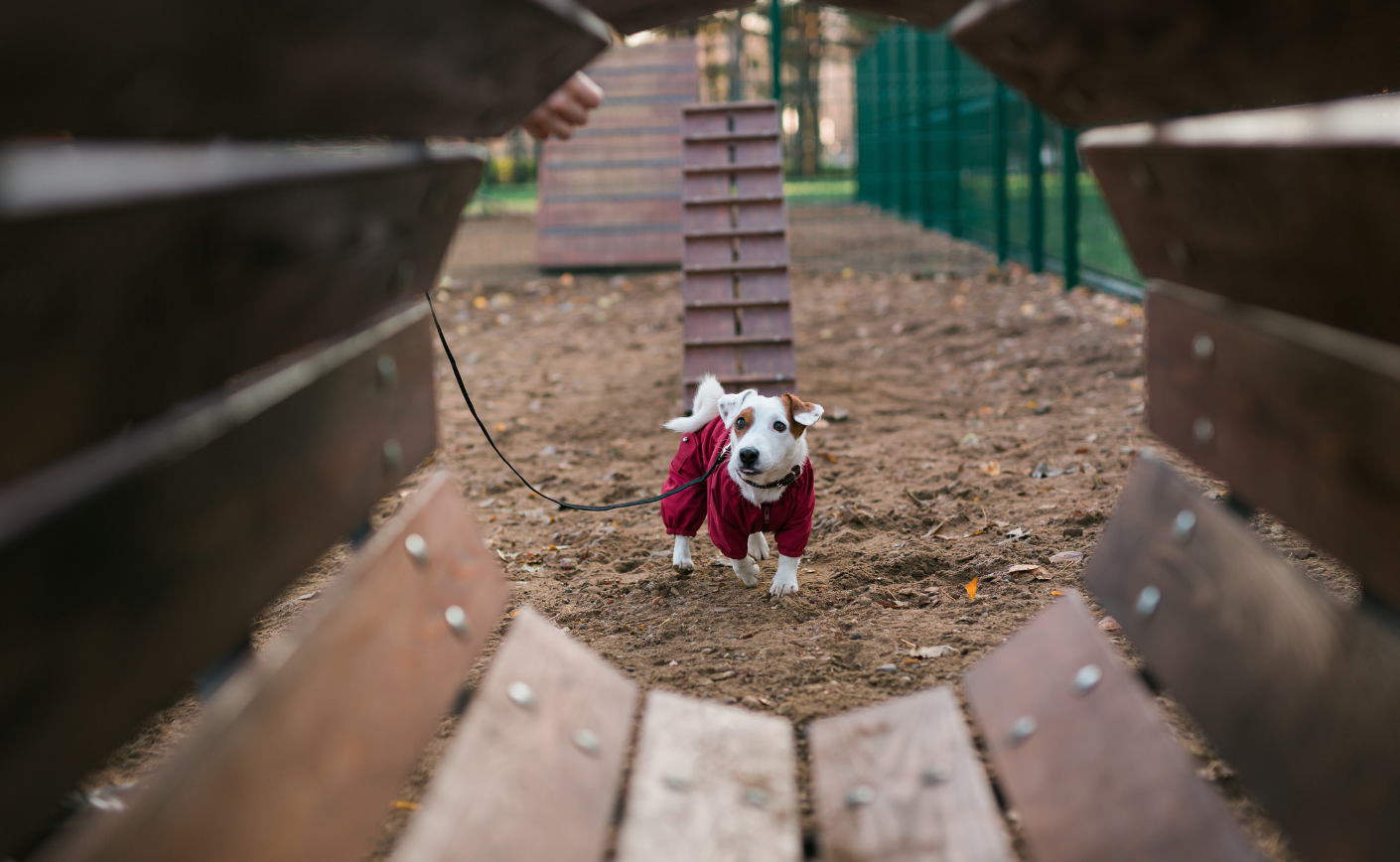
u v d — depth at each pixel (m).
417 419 2.49
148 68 1.21
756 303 7.57
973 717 3.14
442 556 2.35
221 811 1.39
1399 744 1.41
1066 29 1.97
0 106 1.08
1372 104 1.55
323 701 1.71
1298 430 1.76
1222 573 1.99
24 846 2.30
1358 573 1.61
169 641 1.42
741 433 4.04
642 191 15.09
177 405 1.54
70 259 1.09
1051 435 6.25
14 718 1.11
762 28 27.31
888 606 4.06
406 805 2.81
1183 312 2.28
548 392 8.39
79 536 1.20
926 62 16.45
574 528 5.30
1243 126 1.71
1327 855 1.52
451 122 2.20
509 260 16.23
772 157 8.70
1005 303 10.97
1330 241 1.52
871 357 9.03
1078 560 4.30
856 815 2.14
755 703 3.29
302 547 1.83
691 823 2.07
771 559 4.76
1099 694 2.03
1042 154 12.39
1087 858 1.82
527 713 2.13
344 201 1.75
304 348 1.94
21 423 1.12
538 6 1.86
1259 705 1.77
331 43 1.48
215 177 1.34
